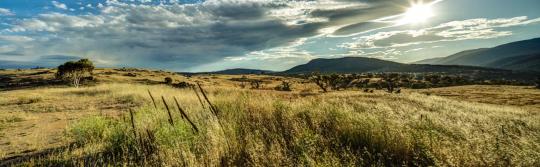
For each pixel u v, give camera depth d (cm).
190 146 564
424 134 556
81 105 1867
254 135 602
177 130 642
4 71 13425
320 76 12588
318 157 459
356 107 1167
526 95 9244
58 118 1282
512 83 16912
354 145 571
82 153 621
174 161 496
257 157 467
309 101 1045
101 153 588
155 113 890
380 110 1035
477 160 447
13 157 643
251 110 848
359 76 19162
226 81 14962
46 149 695
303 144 511
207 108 907
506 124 1002
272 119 752
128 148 625
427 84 15638
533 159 430
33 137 842
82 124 809
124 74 12400
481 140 531
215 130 604
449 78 18200
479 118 1250
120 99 2156
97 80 9012
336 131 627
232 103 970
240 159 503
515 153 464
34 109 1720
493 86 14200
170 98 1766
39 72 12112
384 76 19388
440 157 461
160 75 14188
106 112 1452
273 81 16625
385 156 512
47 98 2456
